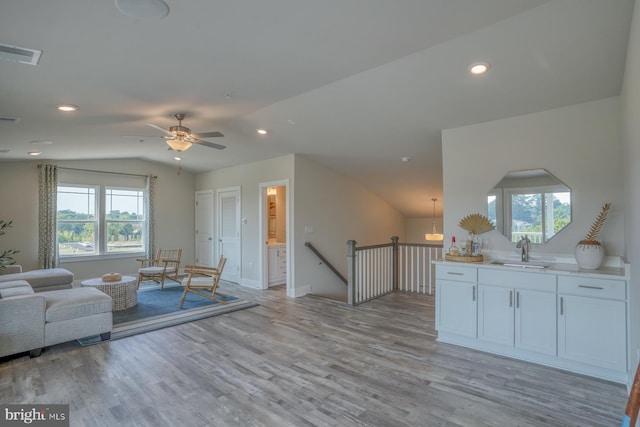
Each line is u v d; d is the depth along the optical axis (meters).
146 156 6.82
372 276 5.67
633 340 2.47
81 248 6.57
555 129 3.38
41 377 2.80
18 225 5.86
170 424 2.18
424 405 2.40
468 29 2.44
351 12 2.09
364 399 2.48
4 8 1.71
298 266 5.78
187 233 8.05
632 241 2.43
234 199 7.09
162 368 2.98
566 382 2.72
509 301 3.20
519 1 2.14
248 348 3.44
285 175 5.94
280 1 1.89
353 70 3.09
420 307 5.03
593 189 3.18
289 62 2.79
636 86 2.06
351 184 6.79
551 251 3.39
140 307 5.01
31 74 2.52
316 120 4.41
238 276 6.96
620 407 2.36
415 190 6.84
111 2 1.73
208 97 3.46
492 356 3.24
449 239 4.03
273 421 2.21
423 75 3.15
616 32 2.38
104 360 3.14
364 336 3.80
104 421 2.20
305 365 3.05
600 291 2.74
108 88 2.94
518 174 3.59
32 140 4.45
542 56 2.71
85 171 6.59
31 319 3.19
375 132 4.55
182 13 1.91
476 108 3.55
